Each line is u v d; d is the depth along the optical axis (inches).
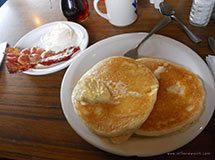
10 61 17.4
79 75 14.7
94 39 18.1
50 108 14.4
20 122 14.1
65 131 13.1
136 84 12.5
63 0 19.4
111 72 13.2
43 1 23.6
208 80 12.7
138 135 11.5
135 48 15.5
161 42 15.3
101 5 20.6
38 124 13.8
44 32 19.6
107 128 11.4
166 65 13.8
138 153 10.7
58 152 12.3
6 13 23.1
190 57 14.0
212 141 11.5
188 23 17.6
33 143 12.9
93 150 12.1
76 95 12.8
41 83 16.0
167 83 12.9
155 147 10.8
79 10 19.6
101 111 12.0
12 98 15.5
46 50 17.9
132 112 11.5
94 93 12.2
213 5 16.2
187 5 19.0
